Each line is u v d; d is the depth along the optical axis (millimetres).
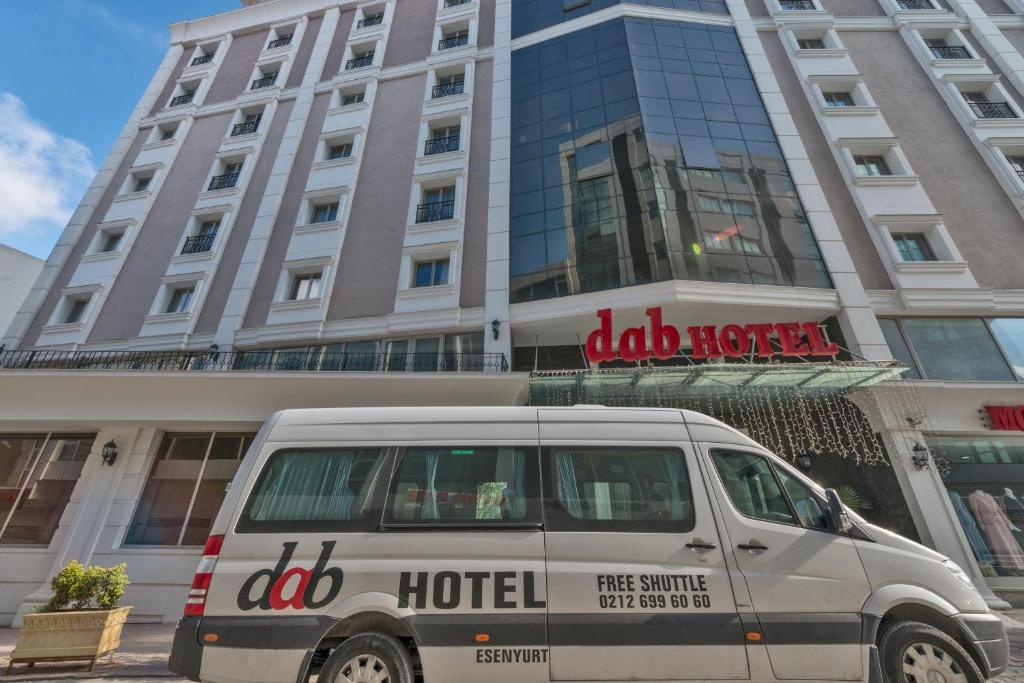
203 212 14625
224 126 17188
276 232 14000
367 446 3973
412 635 3324
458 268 12172
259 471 3857
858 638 3338
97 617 5535
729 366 7773
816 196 11922
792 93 14148
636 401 9477
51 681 4898
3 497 10141
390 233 13273
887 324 10484
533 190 12945
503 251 12148
